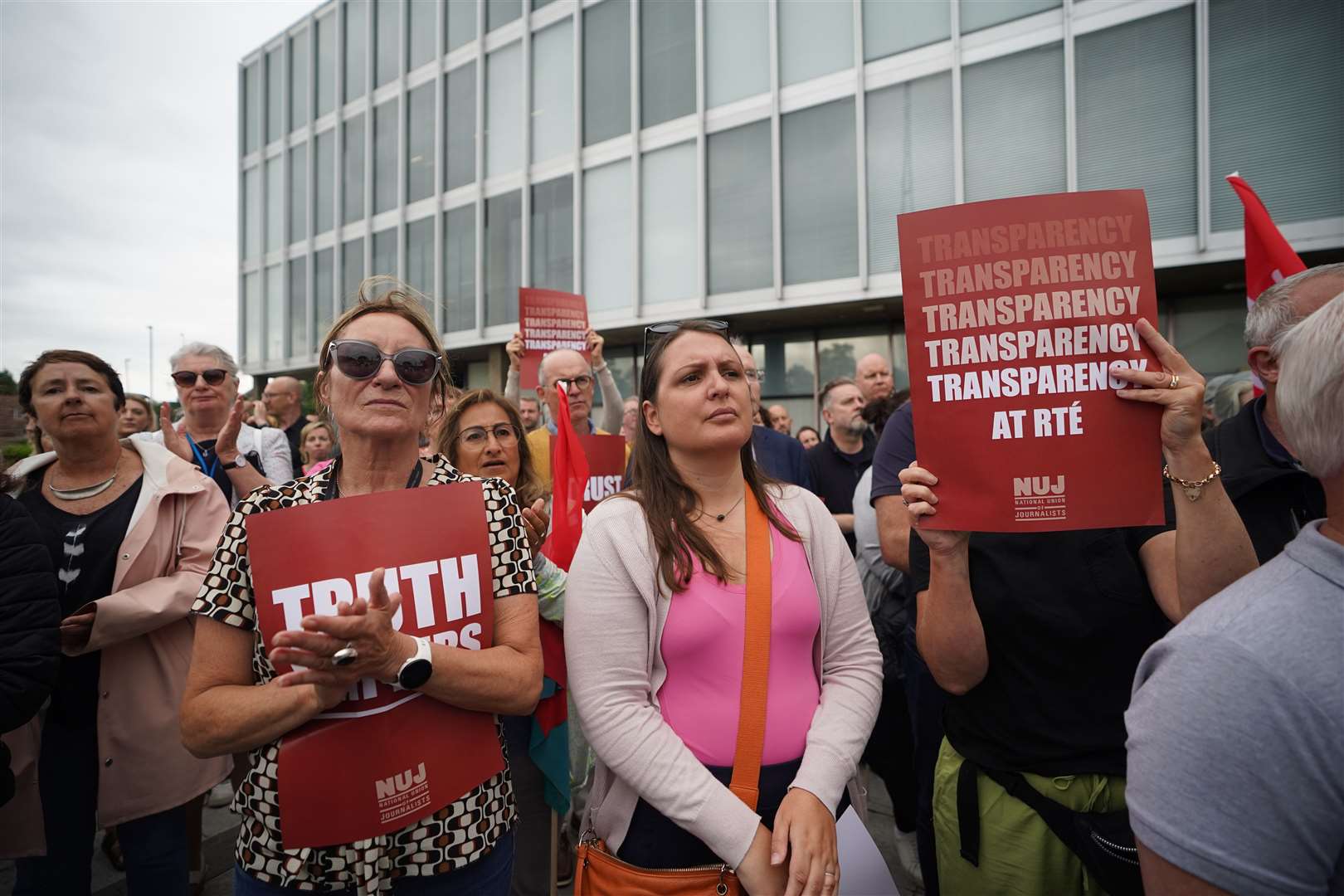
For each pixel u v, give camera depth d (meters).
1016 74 8.80
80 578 2.12
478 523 1.44
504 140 13.71
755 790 1.39
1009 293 1.34
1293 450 0.85
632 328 12.14
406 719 1.32
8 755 1.79
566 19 12.77
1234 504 1.56
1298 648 0.75
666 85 11.59
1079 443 1.31
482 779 1.40
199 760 2.20
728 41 10.95
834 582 1.62
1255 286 1.96
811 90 10.20
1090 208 1.31
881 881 1.45
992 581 1.56
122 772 2.08
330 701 1.24
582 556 1.52
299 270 17.72
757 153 10.69
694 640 1.43
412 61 15.16
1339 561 0.77
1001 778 1.53
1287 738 0.73
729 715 1.41
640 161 11.89
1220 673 0.78
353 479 1.53
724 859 1.31
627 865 1.40
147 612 2.04
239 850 1.37
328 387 1.57
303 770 1.25
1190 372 1.26
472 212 14.12
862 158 9.76
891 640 2.96
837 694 1.54
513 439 2.68
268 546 1.30
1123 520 1.29
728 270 10.98
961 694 1.62
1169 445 1.28
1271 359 1.50
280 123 18.14
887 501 2.18
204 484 2.31
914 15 9.44
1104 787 1.47
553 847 2.32
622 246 12.17
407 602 1.34
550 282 13.05
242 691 1.29
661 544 1.48
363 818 1.27
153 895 2.11
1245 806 0.75
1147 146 8.07
